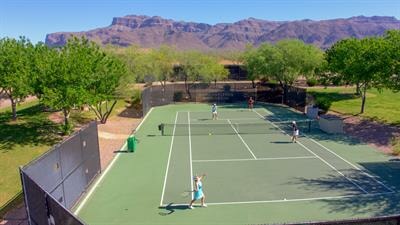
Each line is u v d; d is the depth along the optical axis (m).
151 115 41.03
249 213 15.09
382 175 19.64
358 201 16.19
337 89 53.53
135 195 17.16
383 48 28.95
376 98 43.75
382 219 7.90
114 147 26.39
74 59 26.83
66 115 28.08
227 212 15.20
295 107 44.91
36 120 31.95
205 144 27.27
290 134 30.44
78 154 16.58
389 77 29.17
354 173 20.05
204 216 14.85
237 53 82.44
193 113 42.56
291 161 22.52
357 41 40.28
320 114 38.34
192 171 20.75
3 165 21.55
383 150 24.92
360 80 33.94
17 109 37.88
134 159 23.27
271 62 47.62
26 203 11.45
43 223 10.19
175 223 14.23
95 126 19.50
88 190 17.75
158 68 55.69
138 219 14.63
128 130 32.44
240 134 30.67
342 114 36.50
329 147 25.89
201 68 55.97
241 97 52.53
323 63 44.12
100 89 28.97
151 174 20.23
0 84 28.62
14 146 24.64
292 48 47.12
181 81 66.75
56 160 13.97
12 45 29.56
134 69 50.84
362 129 30.69
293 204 15.95
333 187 17.94
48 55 28.11
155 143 27.66
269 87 51.81
